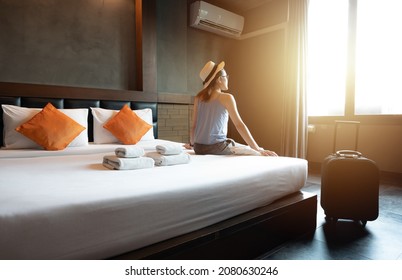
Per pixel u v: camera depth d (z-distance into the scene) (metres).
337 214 2.00
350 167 1.97
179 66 4.29
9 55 2.89
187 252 1.18
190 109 4.23
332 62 4.13
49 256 0.89
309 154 4.44
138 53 3.75
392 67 3.54
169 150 1.82
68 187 1.15
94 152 2.59
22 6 2.94
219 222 1.39
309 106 4.41
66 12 3.22
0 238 0.81
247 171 1.58
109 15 3.55
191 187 1.25
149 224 1.11
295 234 1.81
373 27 3.68
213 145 2.27
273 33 4.71
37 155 2.31
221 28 4.71
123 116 3.12
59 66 3.20
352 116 3.90
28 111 2.66
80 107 3.11
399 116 3.47
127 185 1.20
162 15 4.03
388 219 2.16
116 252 1.03
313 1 4.29
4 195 1.02
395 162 3.54
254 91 5.07
